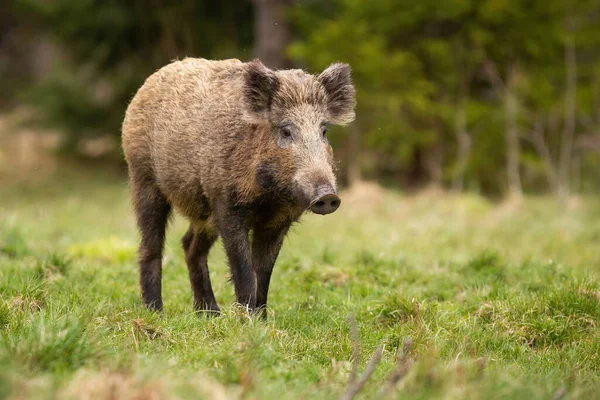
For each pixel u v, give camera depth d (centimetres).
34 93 4588
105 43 4388
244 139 1259
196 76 1409
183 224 2761
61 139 4653
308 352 1080
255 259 1343
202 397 813
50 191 4025
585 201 3300
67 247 2119
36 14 4706
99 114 4544
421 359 952
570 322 1300
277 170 1203
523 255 2102
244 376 881
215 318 1187
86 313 1141
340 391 900
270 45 4194
